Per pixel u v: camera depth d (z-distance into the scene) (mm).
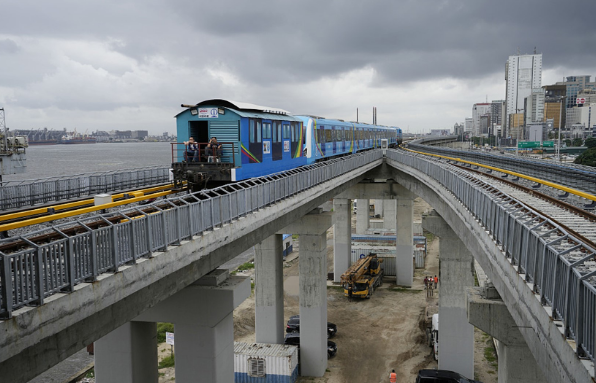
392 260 67125
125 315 14125
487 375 39156
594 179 32531
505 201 17672
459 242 37094
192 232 16734
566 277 10070
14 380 10594
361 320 51125
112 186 30078
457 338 37438
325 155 46219
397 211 62781
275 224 26344
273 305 39531
